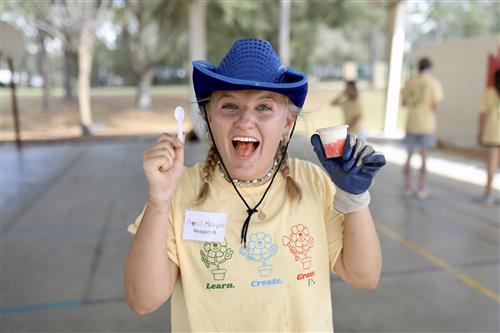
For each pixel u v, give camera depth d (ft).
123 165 28.14
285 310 4.11
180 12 61.72
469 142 32.48
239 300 4.05
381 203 19.03
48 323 9.65
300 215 4.27
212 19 61.11
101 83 185.68
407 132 19.80
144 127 49.03
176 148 3.83
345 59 165.17
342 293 11.09
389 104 40.45
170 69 167.84
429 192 20.88
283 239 4.16
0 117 59.00
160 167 3.74
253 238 4.10
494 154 18.53
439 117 35.42
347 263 4.34
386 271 12.32
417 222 16.53
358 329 9.49
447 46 34.19
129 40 68.69
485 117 18.48
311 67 118.21
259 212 4.19
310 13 62.08
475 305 10.48
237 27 63.62
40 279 11.80
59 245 14.29
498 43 29.81
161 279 3.92
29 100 90.94
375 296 10.91
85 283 11.55
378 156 3.78
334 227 4.46
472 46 31.76
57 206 18.85
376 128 44.52
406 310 10.25
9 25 33.09
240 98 3.94
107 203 19.30
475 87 31.71
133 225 4.31
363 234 4.17
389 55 39.88
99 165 28.19
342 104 23.35
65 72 89.61
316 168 4.62
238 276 4.05
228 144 4.04
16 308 10.27
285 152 4.37
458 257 13.29
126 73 180.24
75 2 41.11
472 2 124.47
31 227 16.11
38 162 29.48
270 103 3.98
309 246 4.24
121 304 10.48
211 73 3.74
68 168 27.32
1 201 19.69
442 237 14.97
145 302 3.96
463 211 17.92
